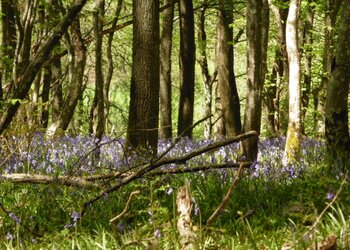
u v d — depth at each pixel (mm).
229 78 22828
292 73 12898
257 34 12945
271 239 5461
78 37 16141
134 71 12508
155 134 12508
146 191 7590
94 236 6113
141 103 12414
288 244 5176
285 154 12492
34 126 12148
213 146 7172
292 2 13070
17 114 12938
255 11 12883
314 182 7461
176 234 5434
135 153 10414
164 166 9805
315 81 32438
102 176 8109
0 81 17297
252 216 6605
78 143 14297
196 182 8219
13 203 7445
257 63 12891
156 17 12562
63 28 7379
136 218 6926
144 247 5285
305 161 11031
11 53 20094
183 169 7871
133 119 12438
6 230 6523
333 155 9656
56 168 10070
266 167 8945
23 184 8258
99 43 11500
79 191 7629
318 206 6500
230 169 9008
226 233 5844
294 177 8375
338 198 6383
